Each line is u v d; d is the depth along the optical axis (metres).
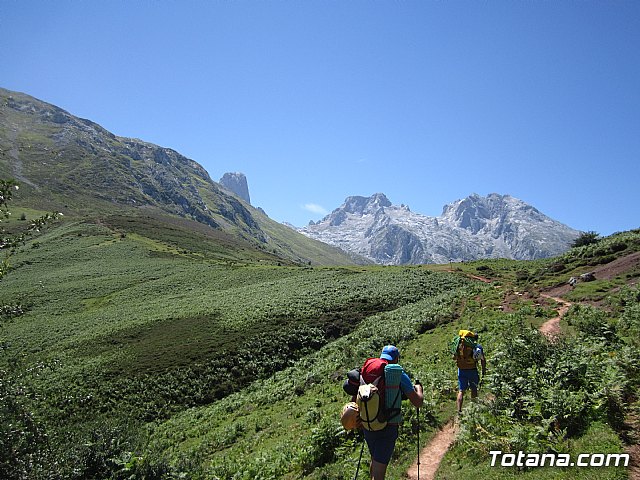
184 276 100.94
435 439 10.95
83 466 15.80
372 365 6.41
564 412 8.57
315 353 42.59
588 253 48.47
